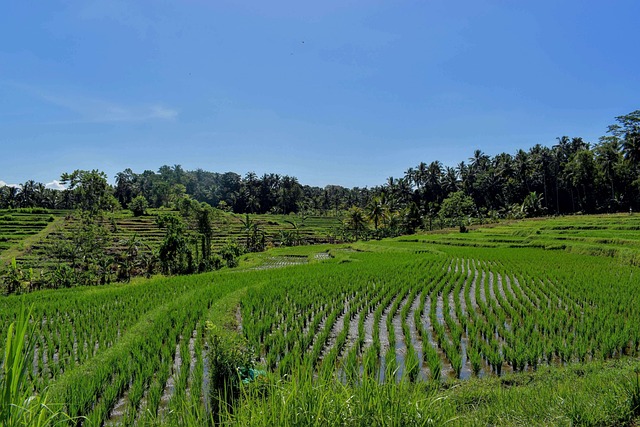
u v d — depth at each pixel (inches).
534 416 250.7
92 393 354.6
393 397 190.4
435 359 438.0
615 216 2331.4
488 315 631.8
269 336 532.1
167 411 326.6
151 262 1675.7
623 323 547.5
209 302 768.3
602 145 2987.2
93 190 2522.1
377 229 3316.9
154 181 5698.8
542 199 3656.5
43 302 822.5
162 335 542.0
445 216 3496.6
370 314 716.0
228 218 3272.6
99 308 751.7
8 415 126.5
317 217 4722.0
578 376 378.0
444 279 984.3
